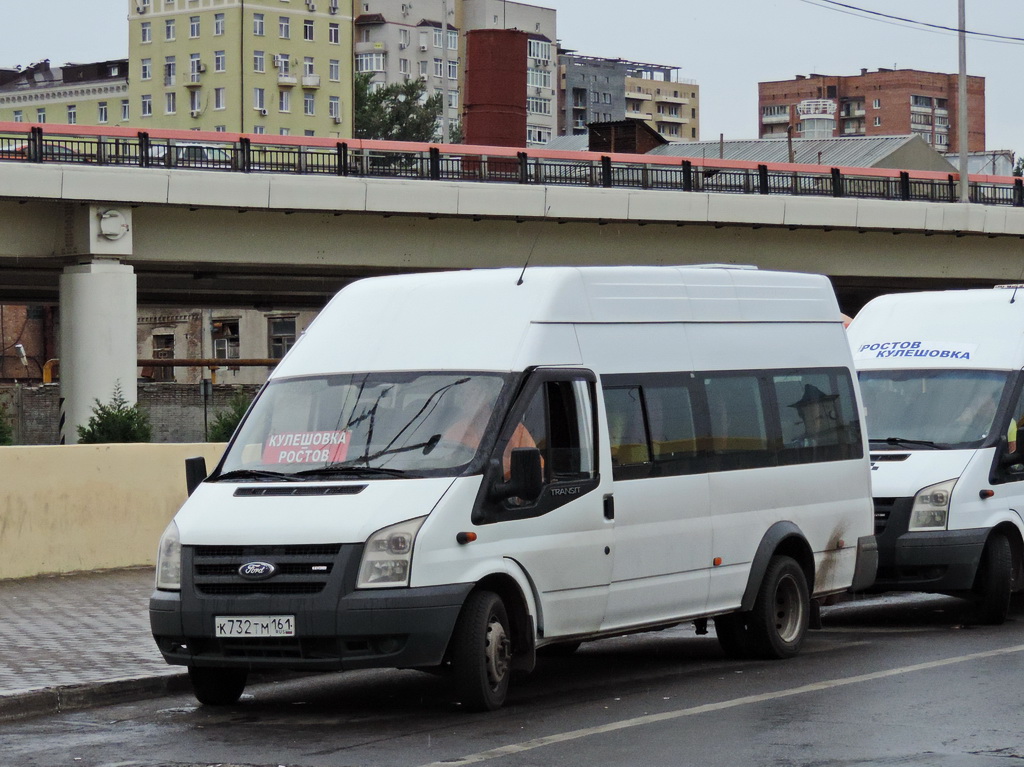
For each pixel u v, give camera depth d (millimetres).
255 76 135875
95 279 36844
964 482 14680
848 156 84375
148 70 141250
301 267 41000
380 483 9828
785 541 12672
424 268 41844
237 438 10656
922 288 53750
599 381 10953
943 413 15414
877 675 11273
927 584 14594
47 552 17781
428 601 9461
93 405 36781
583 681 11539
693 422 11742
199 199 37250
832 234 46781
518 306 10695
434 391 10367
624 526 10969
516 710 10102
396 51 168125
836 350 13633
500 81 60719
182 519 10055
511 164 41219
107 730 9852
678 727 9281
